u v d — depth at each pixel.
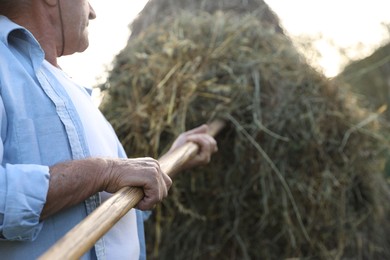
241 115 1.96
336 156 2.05
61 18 1.21
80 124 1.13
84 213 1.11
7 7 1.19
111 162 1.09
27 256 1.05
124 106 2.04
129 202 1.05
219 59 2.04
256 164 1.95
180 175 1.98
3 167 0.99
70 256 0.86
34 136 1.06
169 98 1.95
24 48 1.14
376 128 2.20
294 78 2.05
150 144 1.93
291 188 1.98
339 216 2.06
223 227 2.02
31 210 0.97
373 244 2.24
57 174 1.02
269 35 2.20
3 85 1.06
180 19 2.26
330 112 2.03
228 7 2.51
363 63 3.10
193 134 1.71
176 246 2.05
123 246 1.19
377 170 2.24
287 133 1.97
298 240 2.03
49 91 1.10
